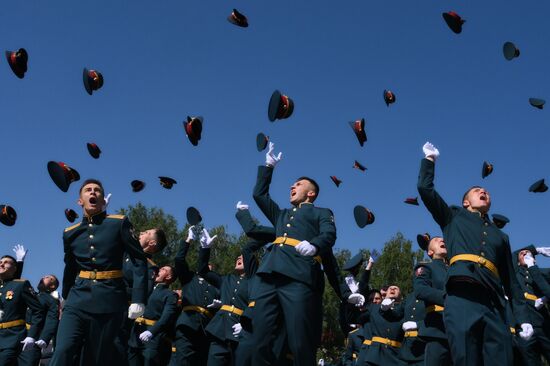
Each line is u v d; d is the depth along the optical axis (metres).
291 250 6.93
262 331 6.81
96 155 8.41
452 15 7.48
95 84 8.10
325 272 7.62
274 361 6.82
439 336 8.57
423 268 9.12
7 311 10.20
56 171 7.27
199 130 7.70
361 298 7.65
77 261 7.18
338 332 36.72
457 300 6.44
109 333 6.97
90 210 7.20
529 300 10.66
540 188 8.93
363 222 8.05
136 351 10.53
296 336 6.64
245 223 8.26
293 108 7.50
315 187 7.55
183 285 10.61
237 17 7.77
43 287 12.71
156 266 10.98
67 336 6.79
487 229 6.70
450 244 6.71
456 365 6.30
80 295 6.97
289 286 6.79
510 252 6.80
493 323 6.30
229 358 9.88
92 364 6.89
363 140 7.84
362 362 11.29
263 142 7.79
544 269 10.71
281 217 7.37
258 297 6.91
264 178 7.66
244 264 9.52
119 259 7.21
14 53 7.62
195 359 10.39
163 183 9.44
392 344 10.78
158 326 10.05
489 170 8.02
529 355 10.47
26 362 10.86
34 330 9.95
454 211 6.85
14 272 10.52
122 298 7.16
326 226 6.96
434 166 6.79
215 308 10.18
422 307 10.05
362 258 9.64
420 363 9.91
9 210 8.58
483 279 6.37
